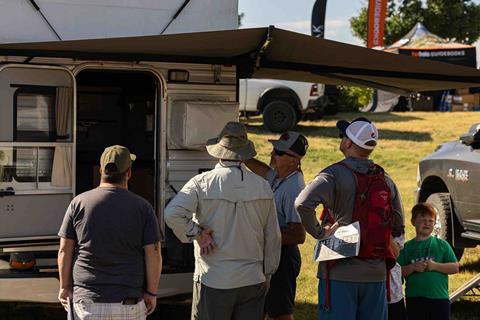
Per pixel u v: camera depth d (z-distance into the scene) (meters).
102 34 5.82
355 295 4.21
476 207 7.77
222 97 6.08
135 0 5.90
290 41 5.30
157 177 6.03
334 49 5.52
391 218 4.27
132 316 3.95
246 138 4.41
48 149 5.60
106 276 3.92
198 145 5.89
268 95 18.22
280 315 5.07
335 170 4.27
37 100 5.55
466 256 8.98
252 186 4.32
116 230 3.92
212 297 4.26
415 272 5.30
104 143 8.05
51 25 5.68
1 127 5.44
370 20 23.80
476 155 7.86
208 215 4.26
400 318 4.97
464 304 7.03
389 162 16.47
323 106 18.66
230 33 5.00
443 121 22.27
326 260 4.22
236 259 4.27
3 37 5.55
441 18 40.81
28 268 5.38
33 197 5.56
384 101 25.75
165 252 5.88
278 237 4.45
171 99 5.95
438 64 5.71
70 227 4.01
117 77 7.66
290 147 5.02
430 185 8.90
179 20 6.01
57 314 6.46
